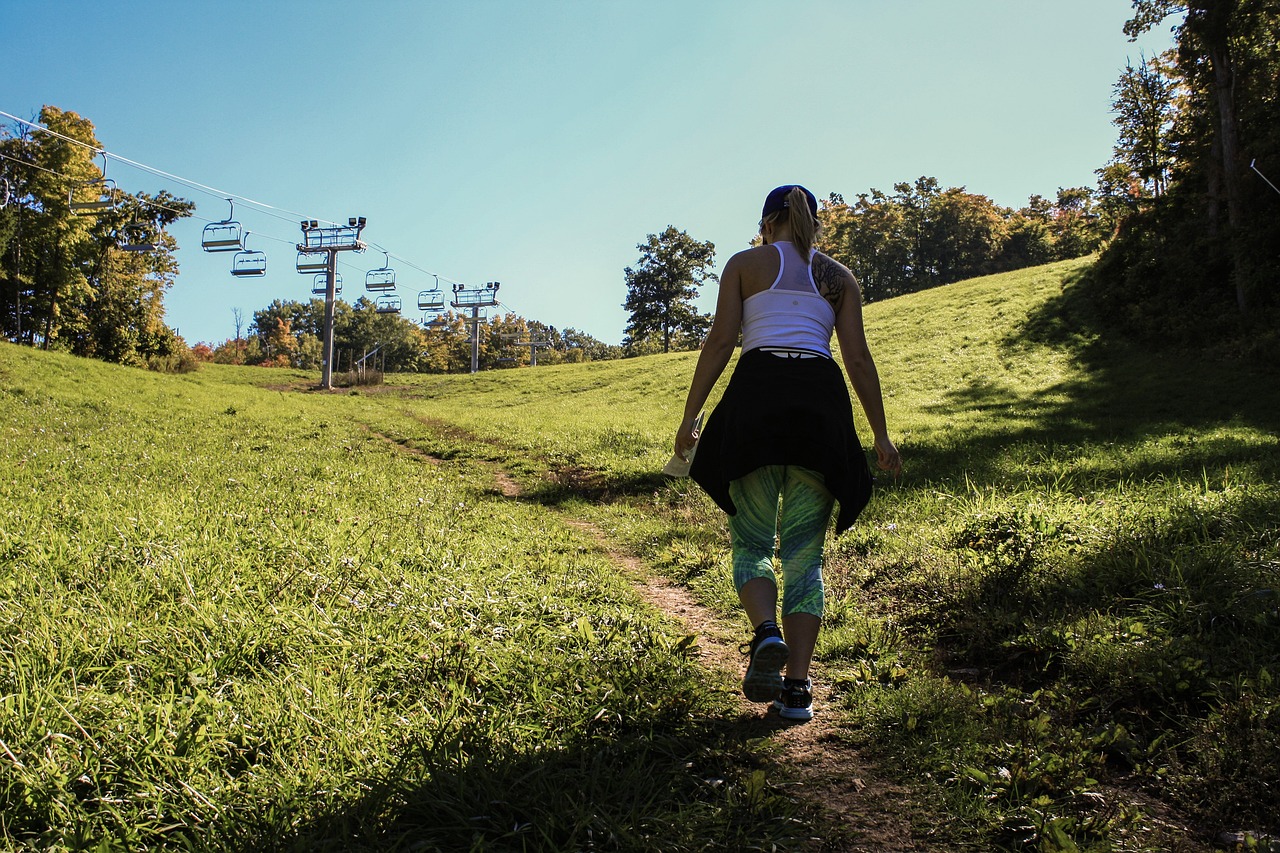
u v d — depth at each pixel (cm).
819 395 260
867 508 665
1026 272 4003
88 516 479
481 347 11344
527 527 688
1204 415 1534
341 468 982
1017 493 648
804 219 283
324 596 366
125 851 175
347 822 191
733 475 259
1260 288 2344
